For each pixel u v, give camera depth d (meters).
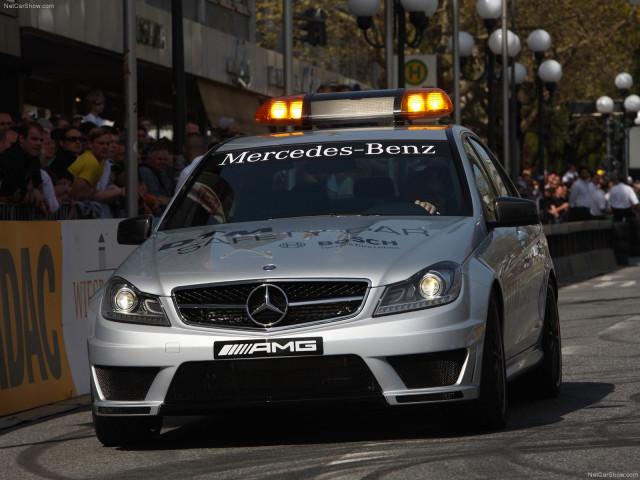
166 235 11.08
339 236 10.23
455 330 9.55
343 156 11.82
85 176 19.91
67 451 10.38
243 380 9.58
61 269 14.27
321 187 11.50
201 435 10.82
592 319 21.25
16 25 26.73
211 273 9.79
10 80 32.25
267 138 12.51
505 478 8.13
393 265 9.70
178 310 9.75
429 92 13.54
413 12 32.00
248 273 9.69
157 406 9.73
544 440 9.60
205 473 8.89
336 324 9.50
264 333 9.53
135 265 10.32
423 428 10.46
